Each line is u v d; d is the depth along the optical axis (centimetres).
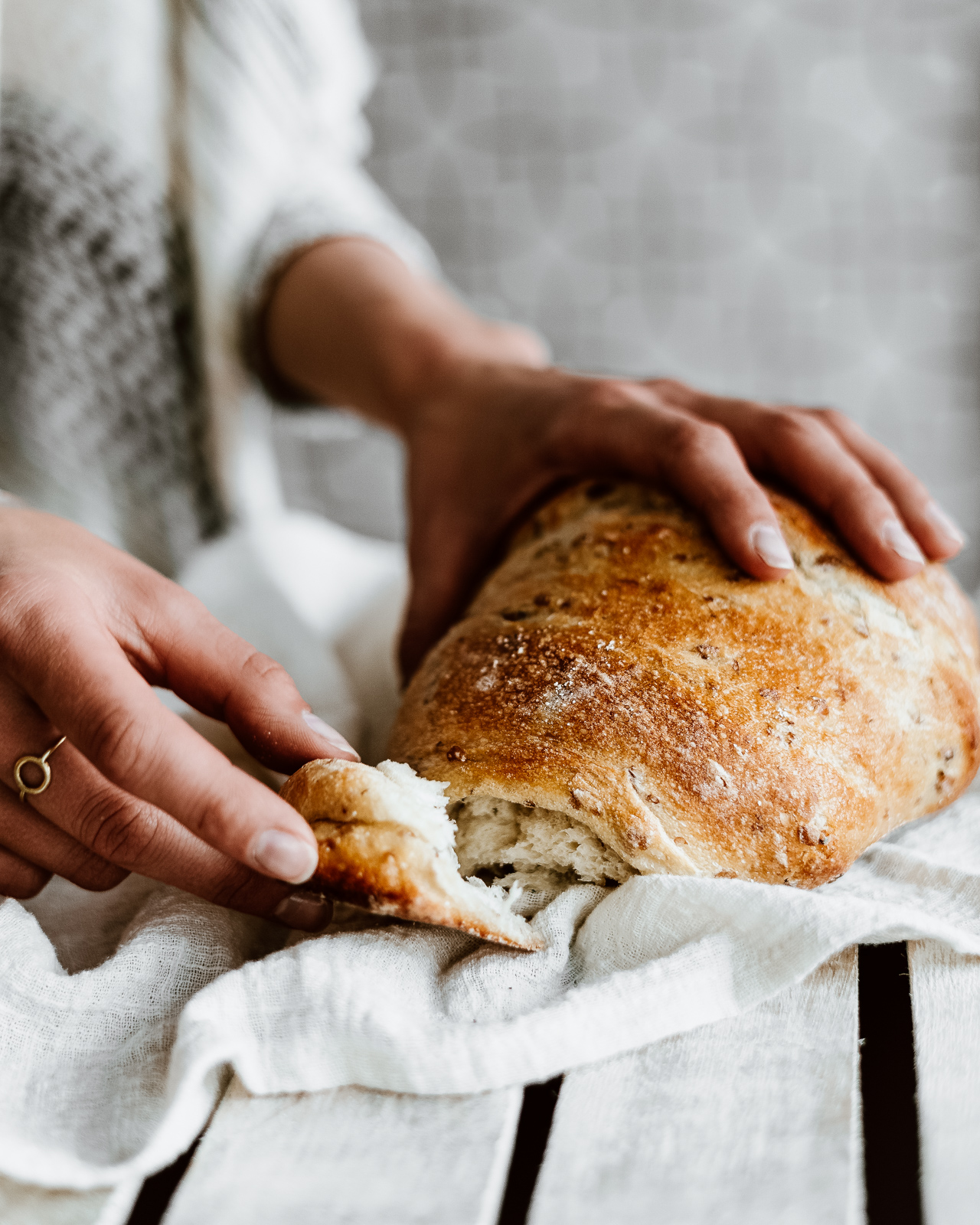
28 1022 39
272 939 43
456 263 147
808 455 47
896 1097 37
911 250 140
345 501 154
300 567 64
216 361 79
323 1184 35
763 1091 36
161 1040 39
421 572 55
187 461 81
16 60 70
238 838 37
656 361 149
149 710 38
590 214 143
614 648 42
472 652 44
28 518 44
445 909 38
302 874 37
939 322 142
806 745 41
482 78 138
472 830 42
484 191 143
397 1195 35
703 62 135
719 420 50
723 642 42
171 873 41
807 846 40
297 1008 38
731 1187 34
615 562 45
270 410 86
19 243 72
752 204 140
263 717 41
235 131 74
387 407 66
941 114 134
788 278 143
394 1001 38
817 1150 35
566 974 39
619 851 40
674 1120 36
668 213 142
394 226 83
